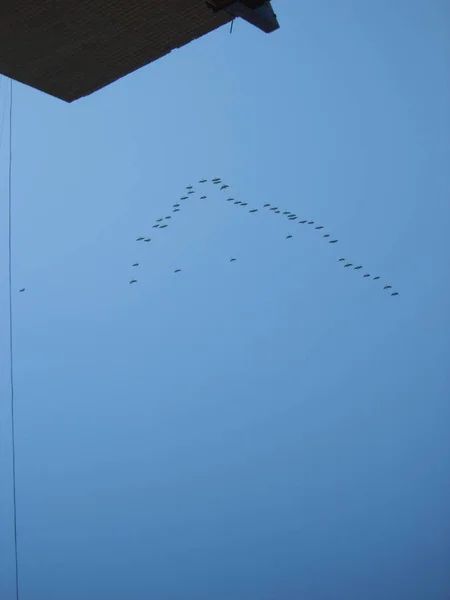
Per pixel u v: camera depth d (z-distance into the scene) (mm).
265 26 2332
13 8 2283
